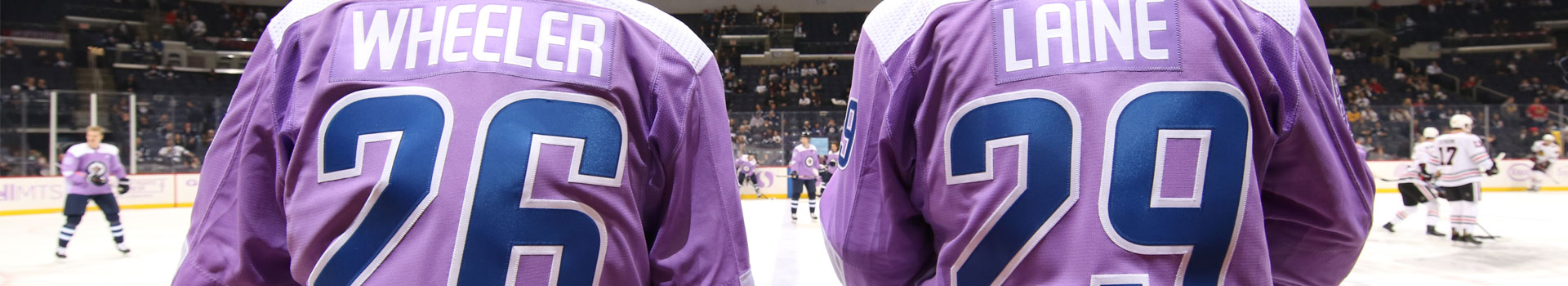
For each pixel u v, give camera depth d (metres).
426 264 0.89
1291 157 0.95
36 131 12.08
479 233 0.90
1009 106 0.92
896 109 1.02
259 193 1.01
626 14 1.09
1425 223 8.94
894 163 1.06
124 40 20.98
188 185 13.27
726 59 24.11
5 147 11.88
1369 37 24.44
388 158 0.92
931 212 1.01
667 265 1.12
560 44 1.00
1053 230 0.89
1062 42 0.93
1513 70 22.56
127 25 21.41
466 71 0.95
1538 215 9.88
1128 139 0.88
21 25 20.03
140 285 5.62
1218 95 0.89
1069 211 0.89
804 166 10.45
